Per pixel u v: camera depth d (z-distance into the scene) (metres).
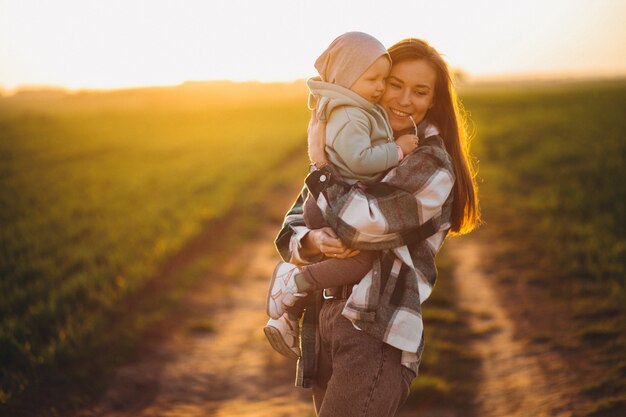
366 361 2.07
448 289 8.30
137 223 11.94
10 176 19.39
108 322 6.88
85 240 10.53
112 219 12.34
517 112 46.72
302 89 92.38
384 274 2.11
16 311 6.85
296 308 2.44
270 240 12.12
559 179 16.22
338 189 2.12
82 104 79.62
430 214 2.12
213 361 6.24
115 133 38.69
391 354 2.10
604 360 5.50
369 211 2.04
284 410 5.18
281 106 67.25
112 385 5.45
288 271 2.28
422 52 2.23
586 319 6.65
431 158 2.14
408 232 2.11
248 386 5.69
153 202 14.36
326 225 2.18
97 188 16.69
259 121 50.34
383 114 2.26
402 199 2.07
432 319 7.06
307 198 2.27
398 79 2.24
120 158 25.09
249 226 13.00
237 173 19.44
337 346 2.14
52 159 24.62
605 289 7.46
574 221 11.41
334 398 2.07
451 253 10.34
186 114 56.75
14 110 70.06
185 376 5.84
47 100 90.50
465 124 2.54
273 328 2.41
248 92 80.88
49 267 8.60
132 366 5.91
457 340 6.47
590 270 8.13
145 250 9.73
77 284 7.69
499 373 5.62
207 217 12.77
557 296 7.59
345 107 2.17
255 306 8.16
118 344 6.28
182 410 5.16
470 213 2.37
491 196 15.25
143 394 5.40
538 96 62.12
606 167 17.12
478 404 5.06
